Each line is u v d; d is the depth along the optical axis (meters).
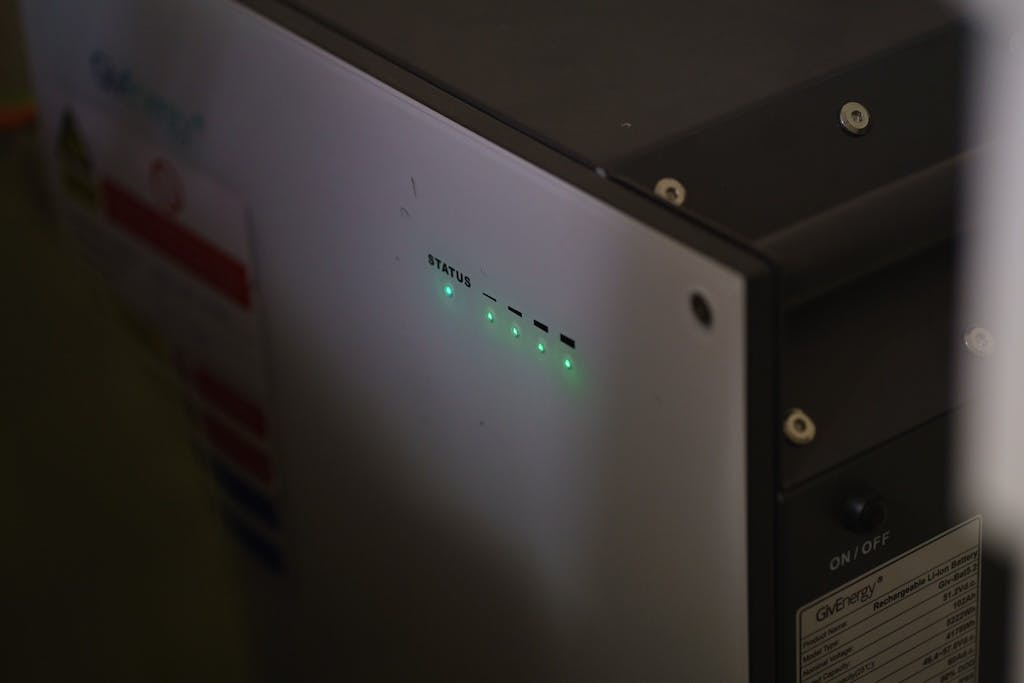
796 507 0.65
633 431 0.67
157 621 0.65
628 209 0.63
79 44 0.99
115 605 0.64
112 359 0.65
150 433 0.65
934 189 0.69
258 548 1.05
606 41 0.78
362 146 0.76
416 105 0.72
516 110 0.71
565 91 0.73
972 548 0.75
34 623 0.63
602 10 0.81
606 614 0.74
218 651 0.67
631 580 0.71
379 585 0.92
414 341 0.79
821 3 0.81
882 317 0.68
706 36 0.78
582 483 0.72
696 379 0.62
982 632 0.79
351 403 0.87
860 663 0.73
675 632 0.70
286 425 0.94
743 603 0.66
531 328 0.70
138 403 0.65
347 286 0.82
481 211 0.70
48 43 1.02
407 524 0.86
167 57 0.90
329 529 0.95
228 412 1.00
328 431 0.90
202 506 0.66
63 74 1.02
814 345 0.66
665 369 0.63
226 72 0.85
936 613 0.75
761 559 0.65
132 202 1.00
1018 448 0.75
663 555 0.69
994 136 0.72
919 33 0.77
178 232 0.96
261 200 0.86
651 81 0.74
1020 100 0.74
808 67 0.75
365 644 0.96
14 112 1.06
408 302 0.78
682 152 0.68
